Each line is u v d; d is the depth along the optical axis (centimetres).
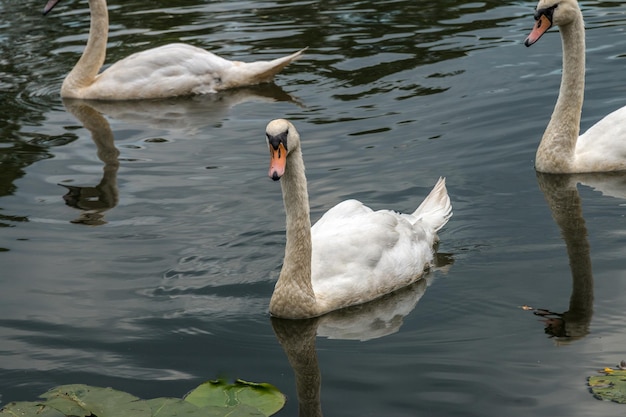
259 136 1495
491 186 1255
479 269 1036
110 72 1788
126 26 2119
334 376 841
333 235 1045
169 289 1017
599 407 764
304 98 1659
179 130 1553
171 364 869
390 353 880
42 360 880
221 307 980
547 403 776
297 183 948
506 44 1838
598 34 1855
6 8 2275
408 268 1041
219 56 1897
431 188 1247
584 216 1152
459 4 2136
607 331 891
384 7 2152
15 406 781
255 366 864
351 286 1002
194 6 2252
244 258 1080
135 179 1334
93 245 1128
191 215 1202
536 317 926
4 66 1897
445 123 1481
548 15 1287
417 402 790
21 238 1154
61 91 1777
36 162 1417
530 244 1085
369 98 1620
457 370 838
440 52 1819
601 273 1005
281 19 2114
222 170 1354
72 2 2302
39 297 1004
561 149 1291
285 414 779
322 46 1917
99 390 803
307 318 966
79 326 942
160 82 1775
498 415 764
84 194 1288
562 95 1290
